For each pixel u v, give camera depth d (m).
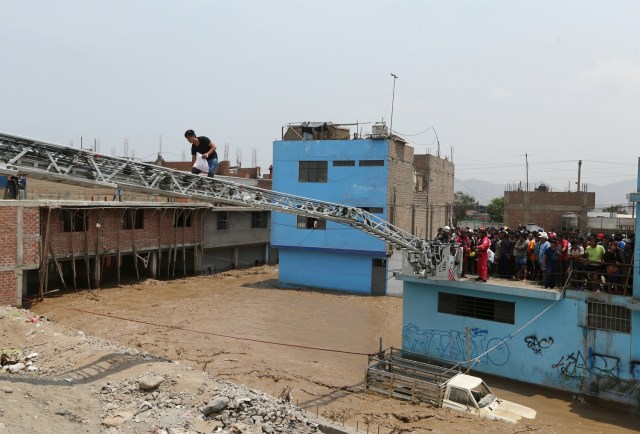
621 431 14.38
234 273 43.19
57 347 16.08
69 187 41.47
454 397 14.98
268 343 23.14
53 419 9.83
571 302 16.88
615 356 16.03
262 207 17.06
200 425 10.62
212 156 14.99
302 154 35.19
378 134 32.84
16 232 26.95
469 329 19.08
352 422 13.67
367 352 22.28
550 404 16.34
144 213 37.19
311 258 36.19
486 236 19.61
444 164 44.12
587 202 41.34
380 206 33.12
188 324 26.02
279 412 11.52
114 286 35.22
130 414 10.81
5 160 11.34
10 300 26.70
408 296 20.64
